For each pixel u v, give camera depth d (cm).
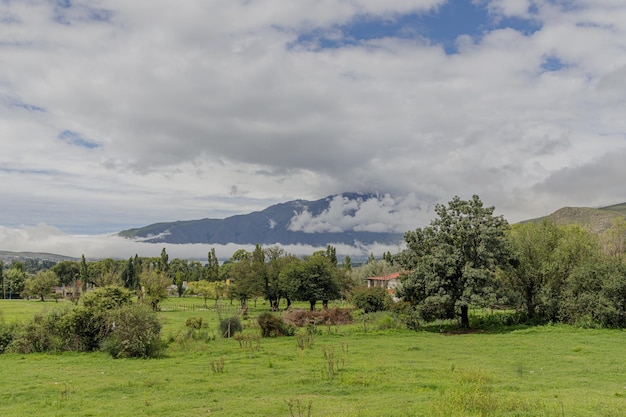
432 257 4603
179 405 1775
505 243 4591
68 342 3625
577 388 1933
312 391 2003
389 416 1472
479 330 4500
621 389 1916
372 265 13338
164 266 18375
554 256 4703
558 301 4569
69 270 18650
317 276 8244
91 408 1773
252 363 2816
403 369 2475
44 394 2031
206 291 13250
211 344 3772
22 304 11294
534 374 2311
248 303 11975
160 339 3572
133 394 2009
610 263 4481
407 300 4956
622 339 3631
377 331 4491
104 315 3578
